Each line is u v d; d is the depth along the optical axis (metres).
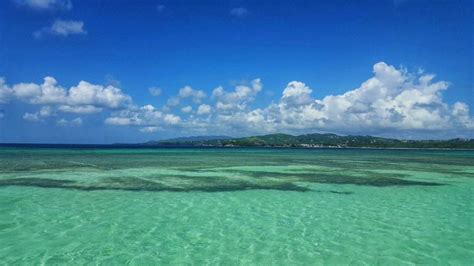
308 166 36.72
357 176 26.94
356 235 11.12
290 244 10.22
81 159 43.75
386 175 27.95
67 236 10.60
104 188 19.52
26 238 10.34
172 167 33.16
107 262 8.70
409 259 9.14
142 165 35.06
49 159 42.75
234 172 29.23
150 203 15.59
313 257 9.23
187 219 12.87
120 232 11.10
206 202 16.03
